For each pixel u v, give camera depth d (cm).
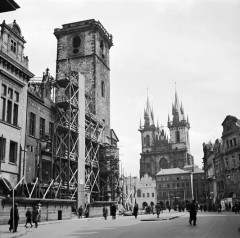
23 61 3744
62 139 4672
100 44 6725
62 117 4709
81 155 4912
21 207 3091
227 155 7419
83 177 4881
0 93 3244
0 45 3312
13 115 3503
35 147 4019
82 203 4716
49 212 3559
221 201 7150
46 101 4425
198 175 15188
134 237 1794
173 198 14838
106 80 6775
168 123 17250
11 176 3325
